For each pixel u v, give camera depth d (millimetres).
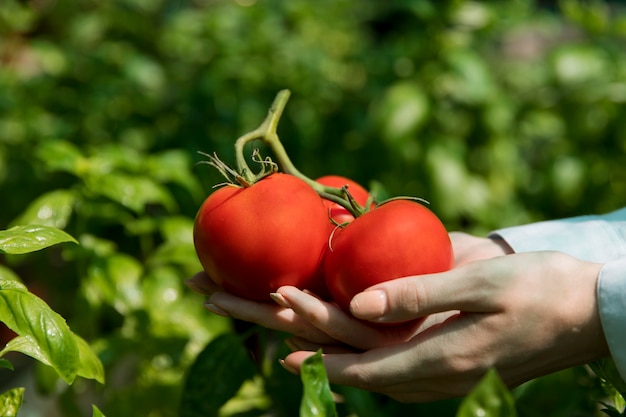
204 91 1510
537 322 736
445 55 1472
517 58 1820
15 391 690
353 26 1943
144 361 1058
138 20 1887
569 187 1498
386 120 1430
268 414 979
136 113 1571
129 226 1079
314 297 753
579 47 1528
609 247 842
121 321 1153
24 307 722
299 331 785
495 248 865
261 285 764
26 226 750
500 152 1507
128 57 1593
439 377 754
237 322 909
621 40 1760
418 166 1460
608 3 2475
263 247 748
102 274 1015
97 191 1030
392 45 1650
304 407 642
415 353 747
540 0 2660
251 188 760
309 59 1600
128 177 1074
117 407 1046
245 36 1664
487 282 729
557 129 1556
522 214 1518
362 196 819
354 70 1732
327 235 768
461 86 1483
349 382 760
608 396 899
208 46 1657
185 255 1051
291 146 1522
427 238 743
